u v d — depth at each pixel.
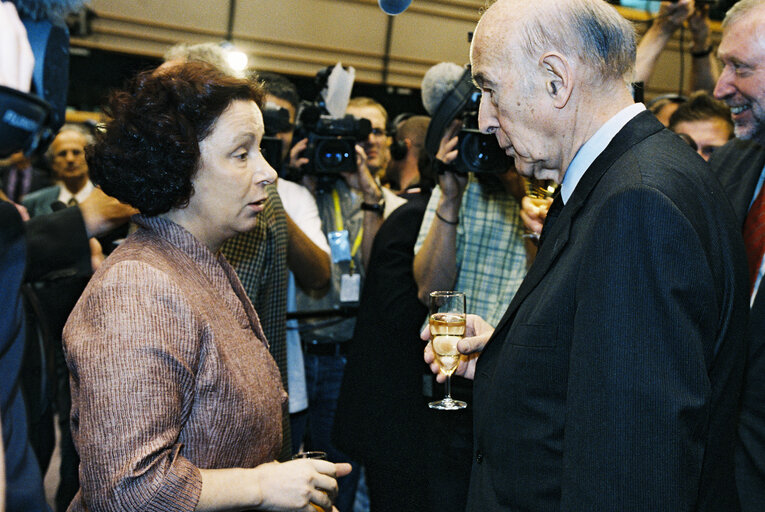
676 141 1.15
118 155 1.13
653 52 2.67
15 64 0.75
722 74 1.79
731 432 1.17
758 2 1.70
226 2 5.49
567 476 1.02
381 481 2.13
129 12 5.18
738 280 1.14
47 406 1.74
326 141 2.49
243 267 1.92
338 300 2.63
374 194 2.60
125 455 0.99
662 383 0.96
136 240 1.19
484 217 2.12
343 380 2.24
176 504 1.01
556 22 1.13
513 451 1.16
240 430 1.16
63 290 1.92
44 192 3.90
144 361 1.02
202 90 1.17
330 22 5.89
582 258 1.07
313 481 1.16
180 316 1.08
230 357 1.16
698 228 1.02
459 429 2.02
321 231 2.61
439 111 2.02
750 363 1.73
